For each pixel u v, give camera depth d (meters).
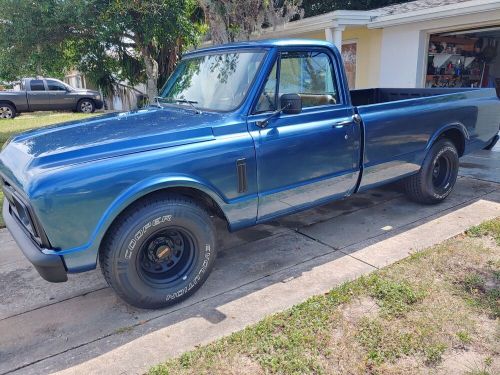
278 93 3.51
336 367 2.49
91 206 2.68
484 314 2.95
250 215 3.47
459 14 9.34
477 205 5.13
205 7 9.21
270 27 12.45
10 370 2.58
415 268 3.59
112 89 13.50
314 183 3.80
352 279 3.48
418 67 10.93
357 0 18.44
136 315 3.11
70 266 2.73
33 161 2.69
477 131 5.43
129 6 9.88
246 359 2.58
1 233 4.73
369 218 4.85
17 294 3.45
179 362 2.57
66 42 11.20
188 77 4.07
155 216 2.93
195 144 3.06
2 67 11.02
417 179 4.93
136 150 2.87
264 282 3.51
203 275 3.30
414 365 2.49
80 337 2.87
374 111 4.20
